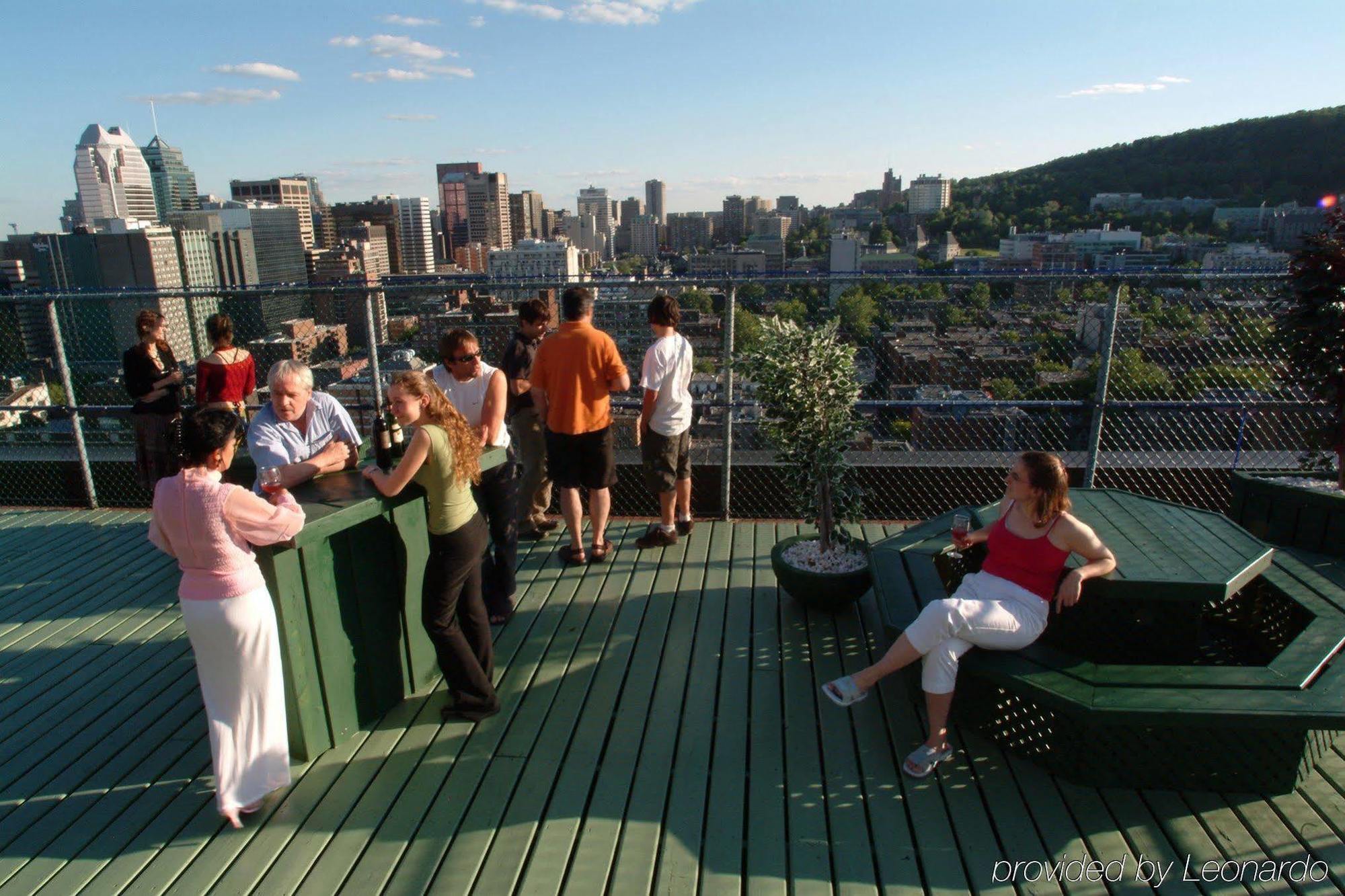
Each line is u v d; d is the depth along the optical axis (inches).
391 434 136.1
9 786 122.7
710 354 234.5
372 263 3919.8
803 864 103.6
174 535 103.6
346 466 143.9
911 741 130.3
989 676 117.5
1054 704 110.6
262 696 111.0
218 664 107.5
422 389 121.6
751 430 245.8
